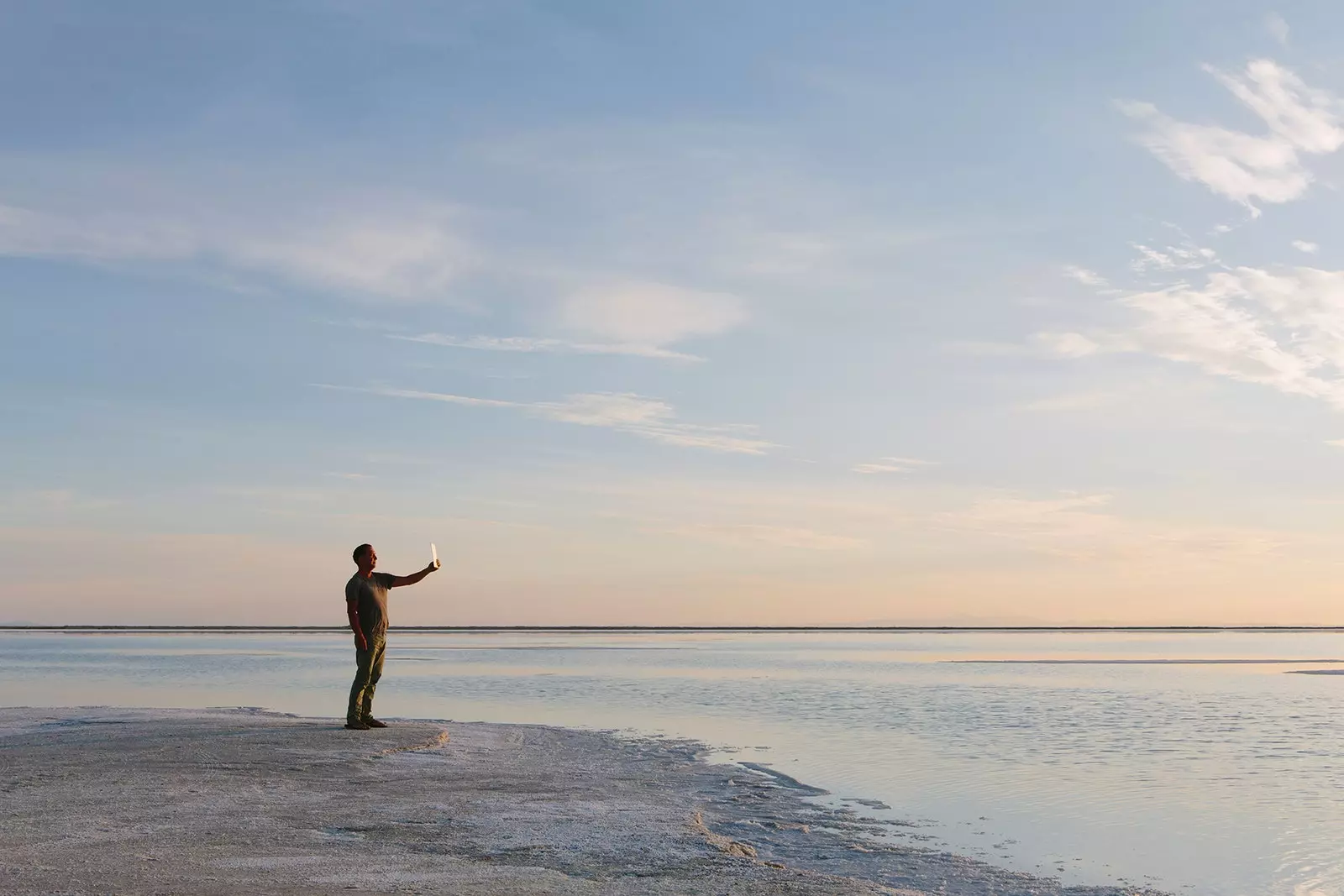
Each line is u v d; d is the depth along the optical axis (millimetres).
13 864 7660
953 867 9469
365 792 11477
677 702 27500
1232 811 12258
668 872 8133
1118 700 28609
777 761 16031
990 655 70500
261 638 125625
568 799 11617
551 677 39844
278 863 7941
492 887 7398
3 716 20000
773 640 135250
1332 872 9484
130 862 7828
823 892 7543
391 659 58219
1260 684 37000
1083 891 8766
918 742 18578
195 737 15422
